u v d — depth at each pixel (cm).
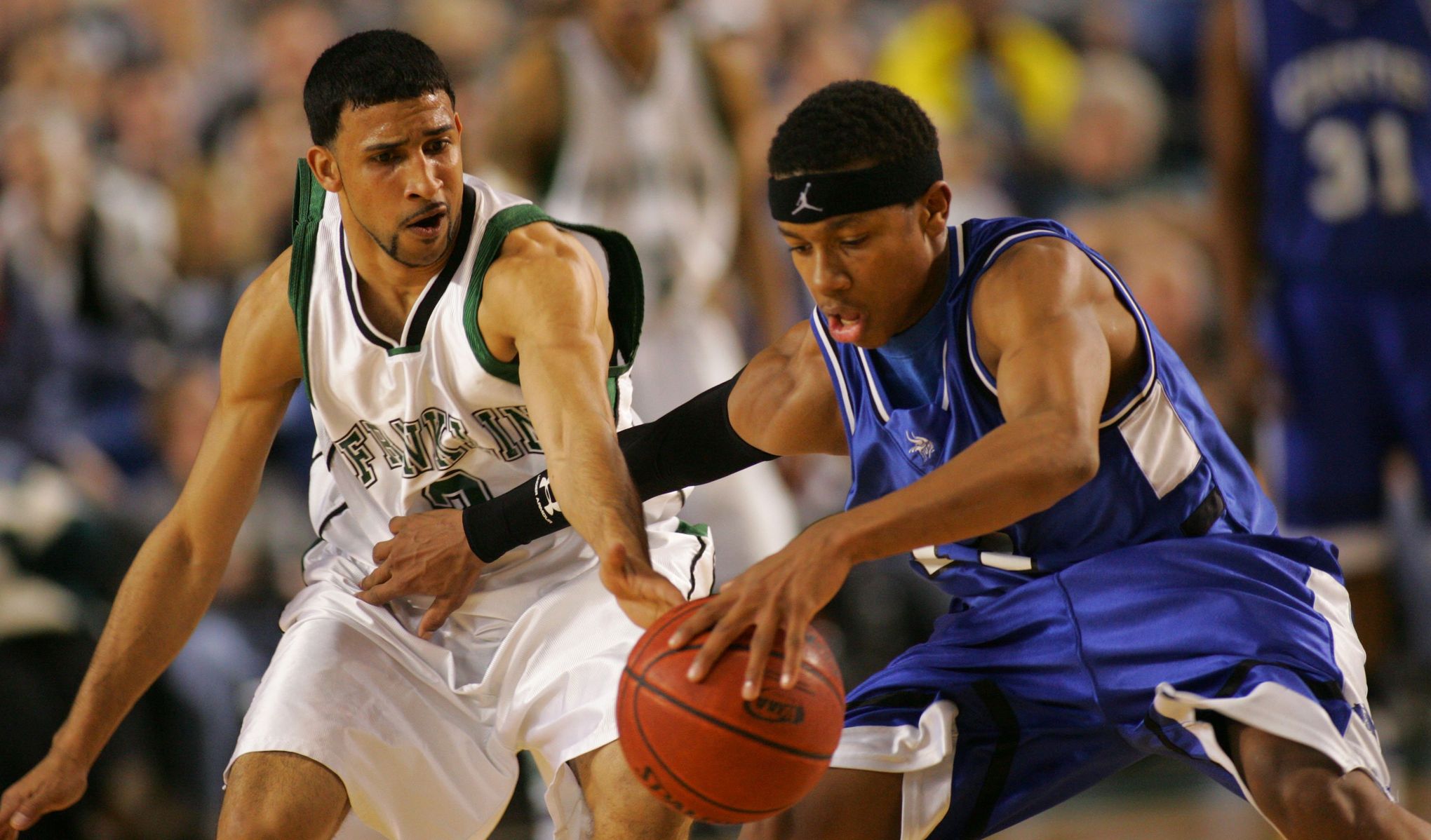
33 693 1716
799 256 888
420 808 1042
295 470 2081
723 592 823
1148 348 921
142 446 2256
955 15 2969
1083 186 2883
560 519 1015
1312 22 1833
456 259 1005
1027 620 962
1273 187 1864
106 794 1745
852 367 959
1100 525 945
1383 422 1836
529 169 1941
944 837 991
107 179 2520
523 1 2959
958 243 918
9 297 2223
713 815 846
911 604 2038
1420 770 1947
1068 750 994
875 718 974
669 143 1948
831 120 859
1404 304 1816
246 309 1052
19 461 1925
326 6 2884
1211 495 949
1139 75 3055
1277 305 1862
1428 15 1822
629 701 850
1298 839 852
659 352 1891
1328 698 892
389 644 1059
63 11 2816
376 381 1027
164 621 1084
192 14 2931
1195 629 916
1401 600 2067
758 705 816
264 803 983
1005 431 809
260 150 2486
